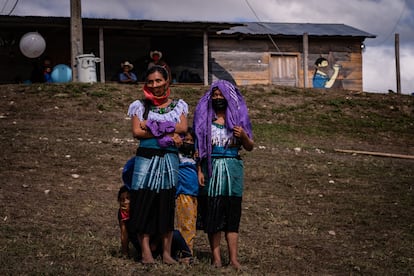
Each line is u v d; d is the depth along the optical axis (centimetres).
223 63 2894
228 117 649
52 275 598
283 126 1855
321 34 2930
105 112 1831
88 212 941
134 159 657
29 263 635
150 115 631
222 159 651
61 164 1255
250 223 941
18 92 1944
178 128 633
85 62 2162
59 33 2745
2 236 762
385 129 1939
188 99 2017
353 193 1183
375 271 727
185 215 676
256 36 2872
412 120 2048
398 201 1133
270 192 1155
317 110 2038
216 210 651
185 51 2877
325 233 910
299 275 688
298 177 1280
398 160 1577
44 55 2738
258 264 717
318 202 1105
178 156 659
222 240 848
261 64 2930
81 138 1517
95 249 708
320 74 3008
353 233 919
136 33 2745
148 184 623
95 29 2642
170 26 2505
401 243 870
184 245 668
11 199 990
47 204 977
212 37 2870
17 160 1255
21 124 1633
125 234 673
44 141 1441
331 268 732
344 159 1516
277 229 916
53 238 763
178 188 676
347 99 2155
